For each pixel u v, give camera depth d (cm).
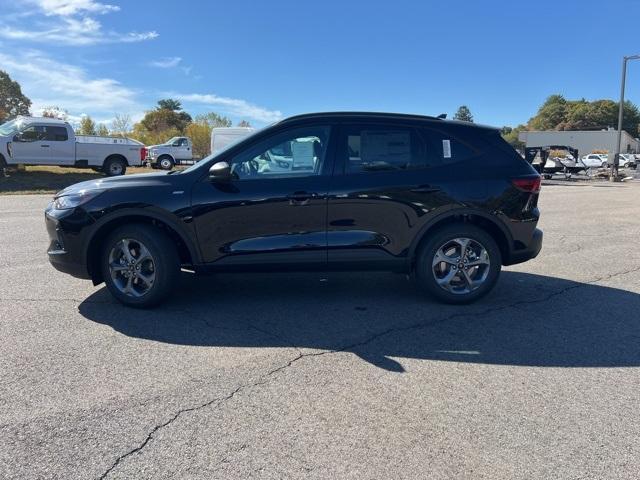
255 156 482
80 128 5391
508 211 496
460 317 480
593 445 279
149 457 265
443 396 331
